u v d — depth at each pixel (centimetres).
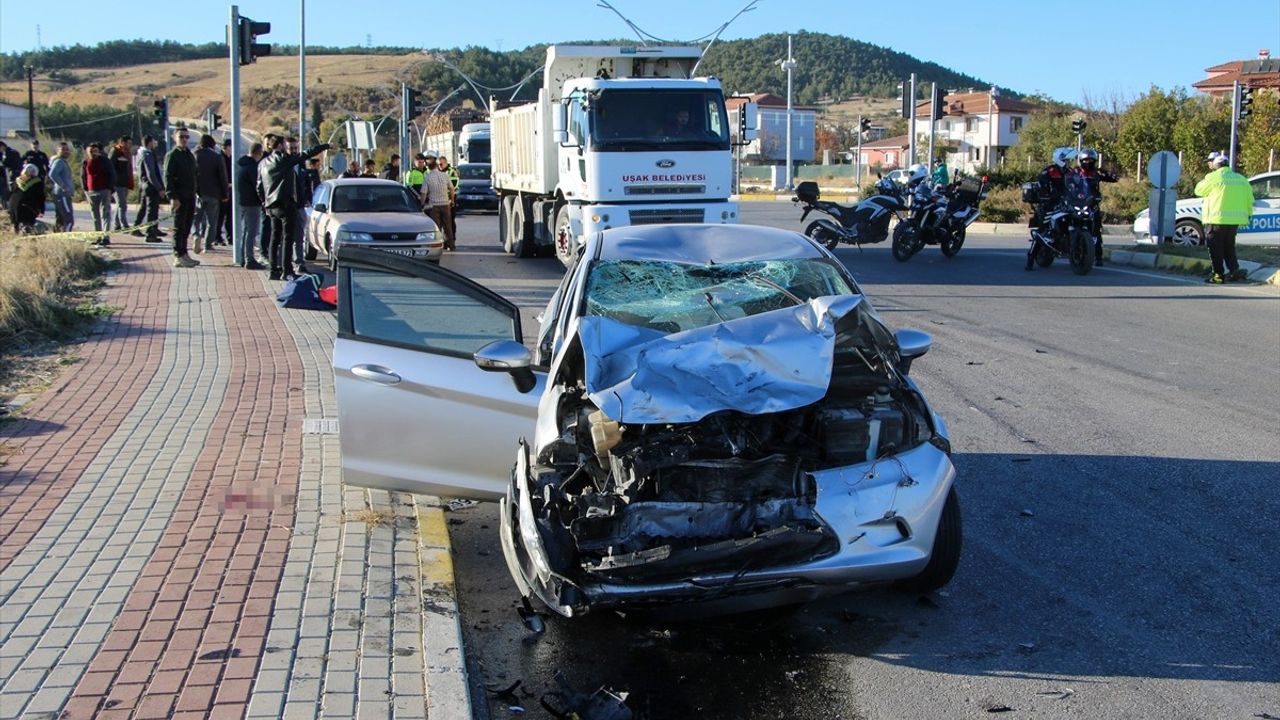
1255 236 2145
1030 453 773
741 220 3192
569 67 1852
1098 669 466
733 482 479
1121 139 4156
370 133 3338
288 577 529
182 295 1474
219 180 1939
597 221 1650
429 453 602
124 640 458
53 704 404
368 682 428
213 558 552
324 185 2000
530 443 596
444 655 452
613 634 513
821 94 18612
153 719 395
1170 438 800
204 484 670
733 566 464
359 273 613
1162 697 440
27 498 641
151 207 2217
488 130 3966
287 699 413
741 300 591
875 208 2036
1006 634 502
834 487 484
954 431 830
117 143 2319
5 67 16538
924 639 501
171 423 814
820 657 486
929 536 493
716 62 15950
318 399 891
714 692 457
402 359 602
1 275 1259
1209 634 495
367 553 562
